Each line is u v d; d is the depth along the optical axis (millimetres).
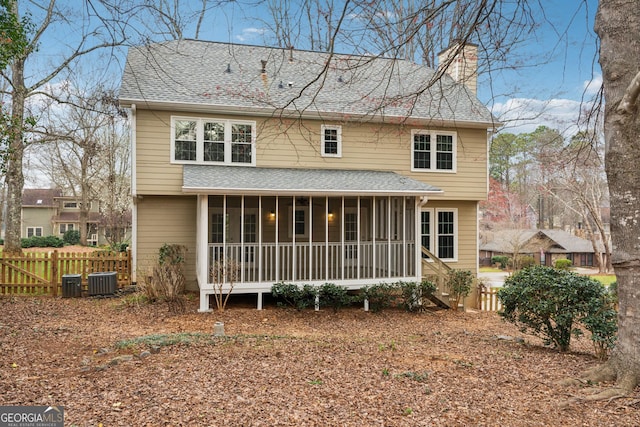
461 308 13922
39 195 43094
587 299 7305
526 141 38094
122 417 4023
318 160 14469
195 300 12586
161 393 4633
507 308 8352
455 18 6742
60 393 4621
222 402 4430
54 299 12242
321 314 11477
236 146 13781
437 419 4191
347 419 4129
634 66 5082
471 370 5922
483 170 15898
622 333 5293
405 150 15203
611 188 5312
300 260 11812
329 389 4914
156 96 12742
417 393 4875
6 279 12852
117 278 13367
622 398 4770
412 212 12820
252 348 6762
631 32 5129
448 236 16203
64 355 6367
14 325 8539
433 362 6312
